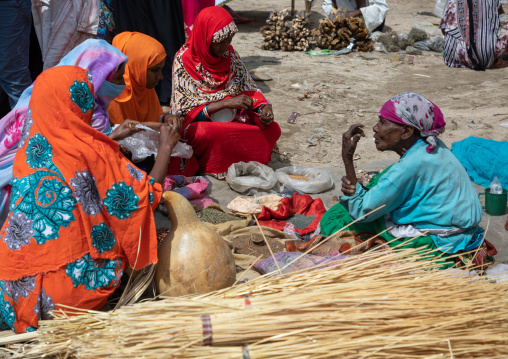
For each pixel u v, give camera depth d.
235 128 4.82
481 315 2.31
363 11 9.99
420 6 12.73
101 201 2.69
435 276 2.59
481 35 8.65
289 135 6.20
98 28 5.89
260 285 2.57
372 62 9.17
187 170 4.91
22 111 3.38
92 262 2.64
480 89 7.88
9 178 3.27
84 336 2.27
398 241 3.35
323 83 7.99
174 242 2.78
